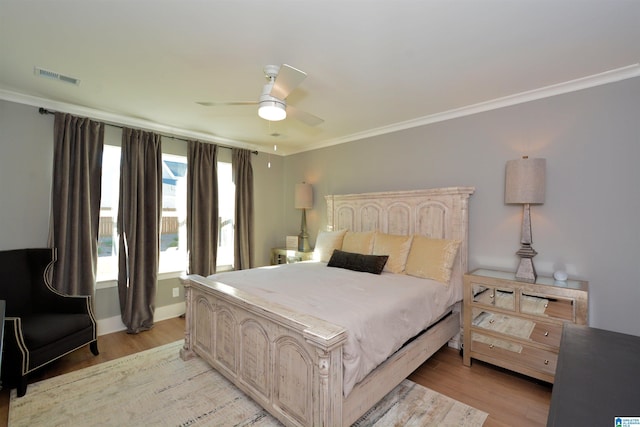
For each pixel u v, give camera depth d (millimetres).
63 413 2008
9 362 2184
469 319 2674
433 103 3008
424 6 1596
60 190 3002
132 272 3412
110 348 2998
